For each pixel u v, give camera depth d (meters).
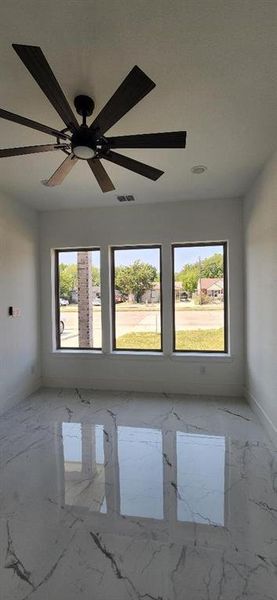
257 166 3.01
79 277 4.55
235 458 2.54
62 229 4.45
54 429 3.12
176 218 4.15
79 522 1.83
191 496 2.06
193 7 1.38
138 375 4.29
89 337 4.54
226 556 1.58
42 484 2.21
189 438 2.90
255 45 1.57
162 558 1.58
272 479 2.25
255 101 2.01
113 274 4.48
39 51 1.24
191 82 1.83
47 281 4.50
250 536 1.71
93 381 4.41
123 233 4.29
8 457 2.59
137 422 3.26
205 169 3.07
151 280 4.38
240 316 4.01
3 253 3.66
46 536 1.72
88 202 4.13
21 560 1.57
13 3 1.35
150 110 2.09
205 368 4.11
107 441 2.85
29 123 1.68
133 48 1.59
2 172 3.11
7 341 3.71
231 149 2.66
